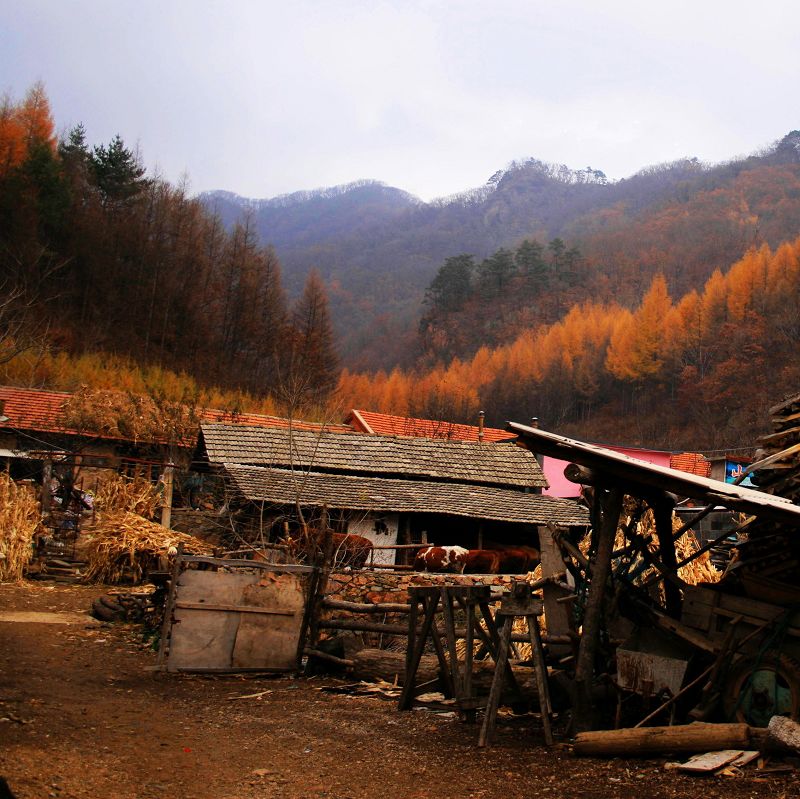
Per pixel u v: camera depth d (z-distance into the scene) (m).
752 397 85.44
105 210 75.25
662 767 6.95
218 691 10.79
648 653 8.14
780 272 97.81
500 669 8.20
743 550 8.73
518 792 6.58
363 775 7.16
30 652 12.77
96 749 7.57
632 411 96.44
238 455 25.48
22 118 74.06
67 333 56.69
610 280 150.75
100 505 24.16
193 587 11.95
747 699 7.42
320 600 12.48
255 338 77.56
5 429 32.59
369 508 22.39
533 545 27.52
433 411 103.62
